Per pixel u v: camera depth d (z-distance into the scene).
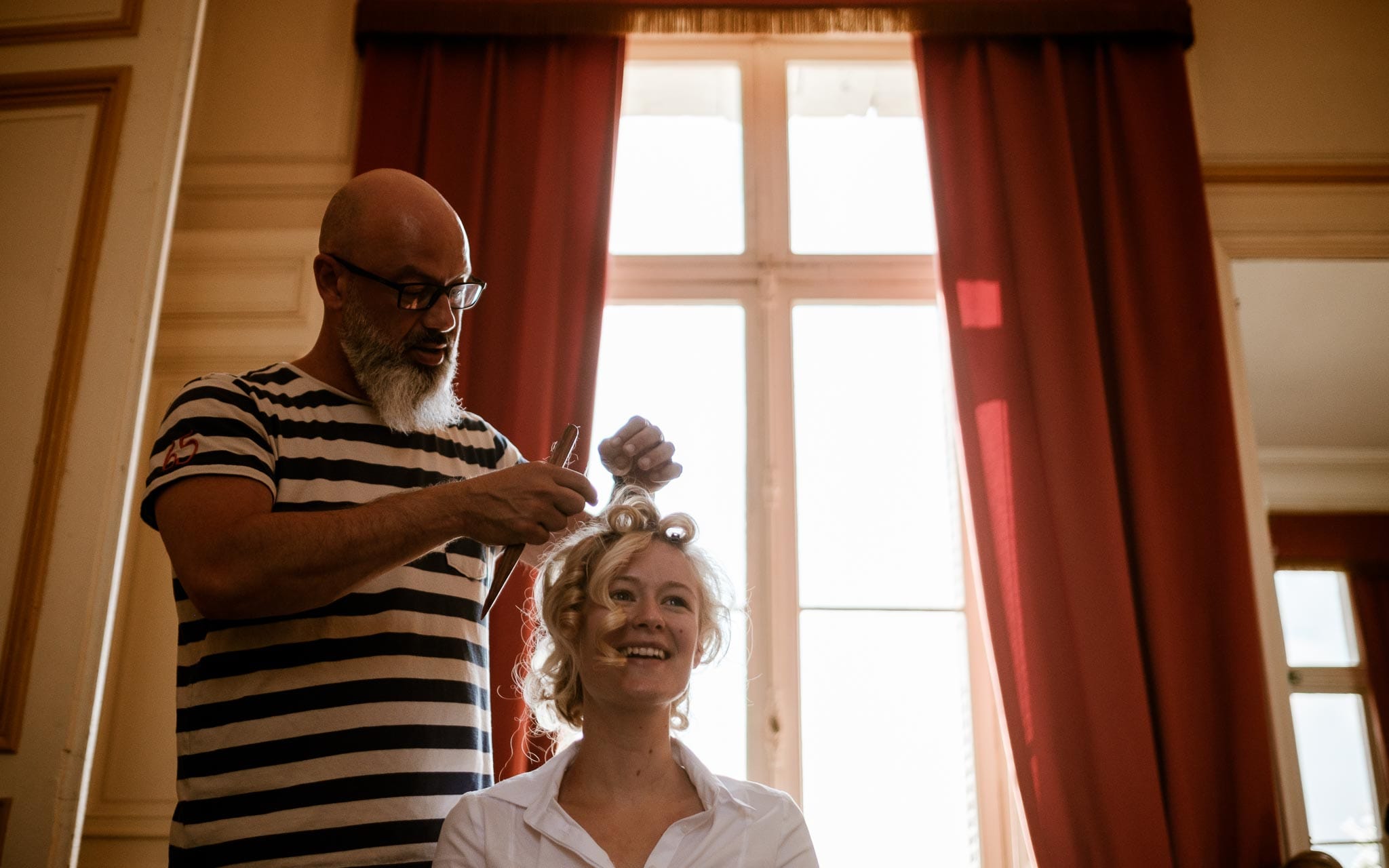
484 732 1.59
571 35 3.56
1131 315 3.29
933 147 3.49
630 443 1.67
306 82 3.62
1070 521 3.10
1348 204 3.58
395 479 1.59
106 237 2.45
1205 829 2.91
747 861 1.38
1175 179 3.45
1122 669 2.97
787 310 3.57
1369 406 4.13
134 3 2.62
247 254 3.38
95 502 2.28
